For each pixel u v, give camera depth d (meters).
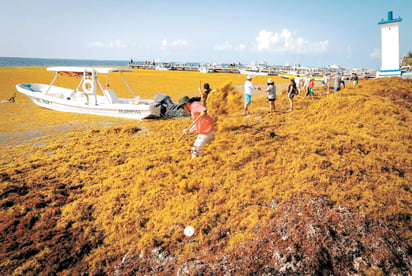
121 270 3.61
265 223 3.91
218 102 9.41
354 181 4.52
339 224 3.63
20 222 4.43
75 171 6.11
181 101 5.72
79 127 10.08
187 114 12.17
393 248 3.30
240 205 4.41
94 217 4.66
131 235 4.19
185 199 4.75
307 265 3.10
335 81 13.80
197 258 3.54
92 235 4.27
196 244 3.81
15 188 5.24
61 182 5.68
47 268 3.64
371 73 36.22
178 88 22.86
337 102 9.05
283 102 13.07
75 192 5.31
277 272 3.07
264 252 3.37
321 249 3.28
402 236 3.48
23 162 6.58
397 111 8.17
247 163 5.62
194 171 5.57
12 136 8.90
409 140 6.23
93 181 5.68
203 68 54.28
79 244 4.07
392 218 3.71
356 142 6.01
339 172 4.76
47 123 10.70
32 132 9.38
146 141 8.09
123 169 6.09
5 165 6.45
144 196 4.96
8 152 7.37
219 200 4.63
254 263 3.21
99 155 6.98
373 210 3.84
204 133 5.82
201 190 4.91
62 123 10.72
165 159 6.34
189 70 62.03
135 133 9.15
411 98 10.27
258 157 5.79
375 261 3.16
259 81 33.25
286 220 3.80
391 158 5.37
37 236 4.14
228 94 11.92
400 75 19.34
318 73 37.84
